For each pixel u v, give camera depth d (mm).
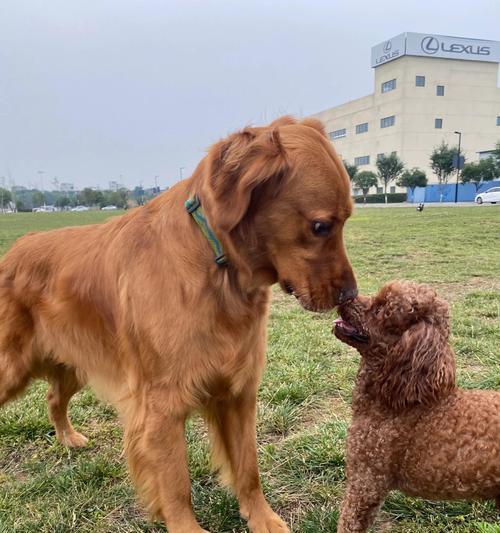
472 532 811
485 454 666
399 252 3803
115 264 872
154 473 810
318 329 1850
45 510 919
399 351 729
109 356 914
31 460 1094
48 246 1030
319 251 738
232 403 877
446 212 9172
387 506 886
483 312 1950
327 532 833
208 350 779
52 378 1109
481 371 1400
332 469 994
